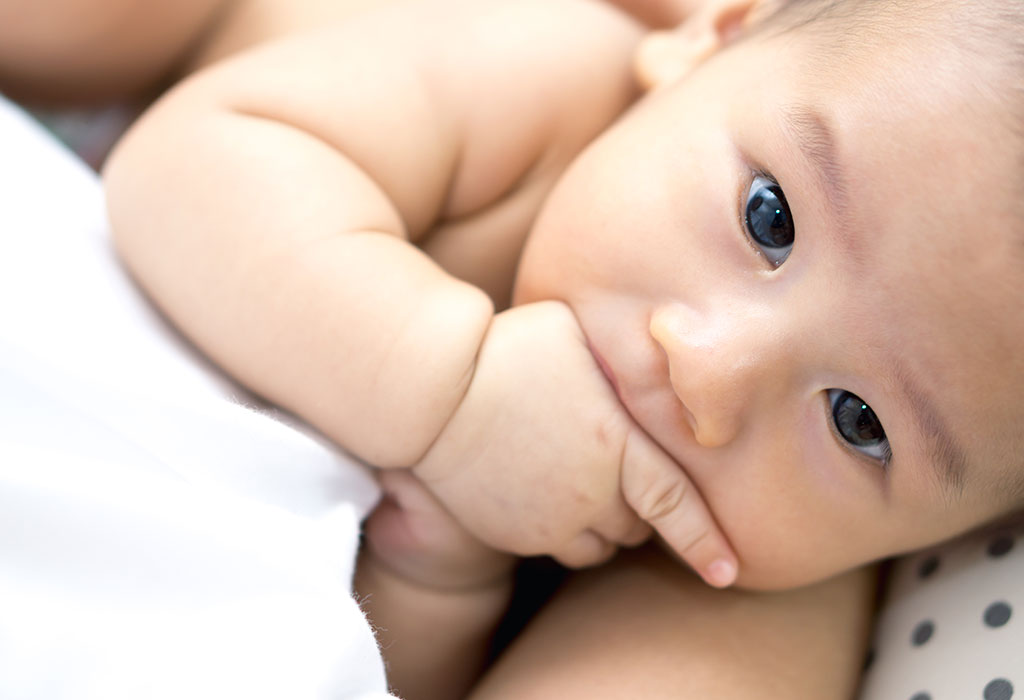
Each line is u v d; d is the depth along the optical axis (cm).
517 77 45
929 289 37
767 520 40
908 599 43
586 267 40
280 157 41
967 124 37
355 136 42
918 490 39
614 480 40
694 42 47
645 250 40
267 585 35
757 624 42
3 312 36
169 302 40
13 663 33
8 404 35
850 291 38
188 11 47
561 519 40
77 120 51
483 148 44
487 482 40
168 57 49
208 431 37
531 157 46
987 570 41
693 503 40
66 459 34
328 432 39
